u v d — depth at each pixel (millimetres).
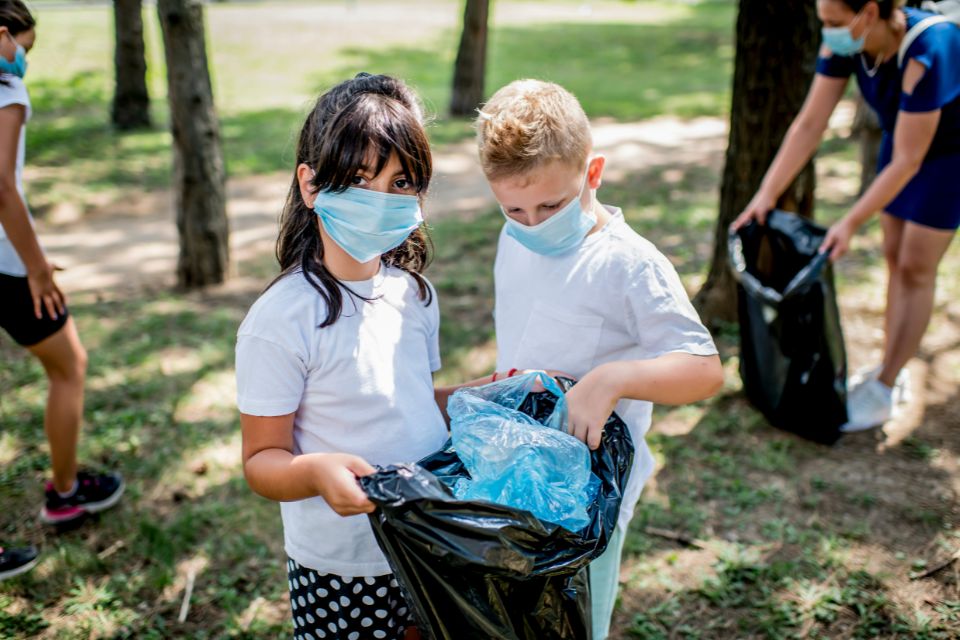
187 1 5105
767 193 3633
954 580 2787
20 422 3863
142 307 5332
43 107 11609
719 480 3369
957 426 3684
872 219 6207
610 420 1829
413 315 1826
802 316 3393
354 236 1633
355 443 1708
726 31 20750
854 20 3105
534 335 1953
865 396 3641
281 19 20922
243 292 5613
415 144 1620
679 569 2902
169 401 4066
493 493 1551
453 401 1773
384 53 16594
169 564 2955
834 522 3109
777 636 2592
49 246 6910
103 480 3258
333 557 1757
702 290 4703
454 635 1540
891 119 3354
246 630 2668
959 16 3162
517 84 1779
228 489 3408
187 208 5570
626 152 9586
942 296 4812
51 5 21078
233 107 12070
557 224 1785
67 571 2922
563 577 1563
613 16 24578
